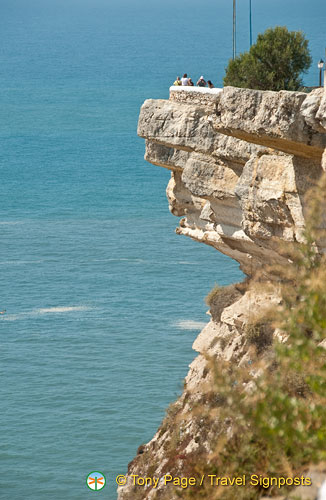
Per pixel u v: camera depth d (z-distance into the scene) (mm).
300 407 19516
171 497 35344
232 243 46750
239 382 20719
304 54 60062
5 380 127938
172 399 117938
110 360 135000
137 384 123812
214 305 52062
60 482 96125
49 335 149375
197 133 45719
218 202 45719
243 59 60531
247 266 47219
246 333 44219
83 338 146750
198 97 45969
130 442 105500
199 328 149875
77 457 101625
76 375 128875
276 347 20188
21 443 105250
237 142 42500
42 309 165375
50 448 103938
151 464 50625
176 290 174000
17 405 117625
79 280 185500
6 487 94875
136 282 181500
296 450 19844
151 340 144000
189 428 46656
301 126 33156
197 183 45719
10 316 161250
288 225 37625
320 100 31922
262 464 22984
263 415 19609
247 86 59875
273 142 35469
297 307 20969
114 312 161500
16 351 141500
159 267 191375
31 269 194625
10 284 182875
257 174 38750
